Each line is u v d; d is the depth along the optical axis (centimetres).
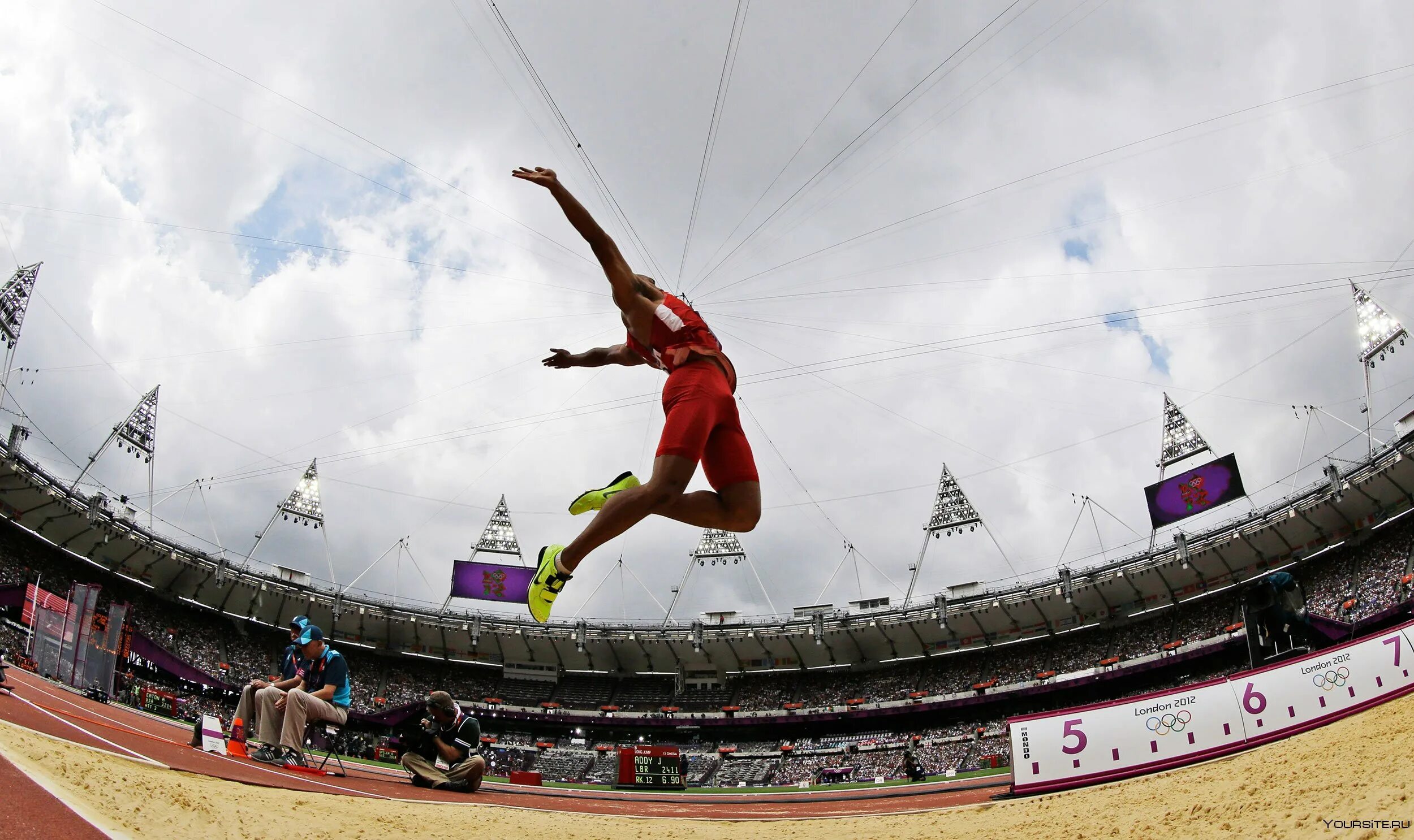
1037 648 6353
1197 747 1377
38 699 1413
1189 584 5822
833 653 6844
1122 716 1430
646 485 479
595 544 479
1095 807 1059
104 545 5325
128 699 3394
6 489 4744
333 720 1423
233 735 1430
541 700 6969
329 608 6372
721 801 2175
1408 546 4978
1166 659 5419
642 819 1191
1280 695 1370
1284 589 1742
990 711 6128
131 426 5616
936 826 1058
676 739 6700
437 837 805
